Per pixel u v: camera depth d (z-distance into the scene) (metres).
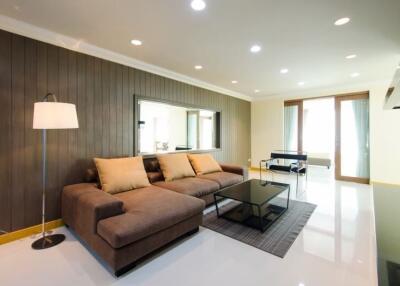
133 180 2.76
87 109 2.89
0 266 1.87
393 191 1.54
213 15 2.15
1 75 2.21
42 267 1.86
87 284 1.66
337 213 3.11
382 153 4.61
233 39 2.67
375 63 3.51
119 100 3.24
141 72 3.54
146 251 1.90
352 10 2.05
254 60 3.40
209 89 5.02
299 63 3.53
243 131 6.38
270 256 2.05
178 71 3.99
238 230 2.57
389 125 4.54
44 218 2.40
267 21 2.26
